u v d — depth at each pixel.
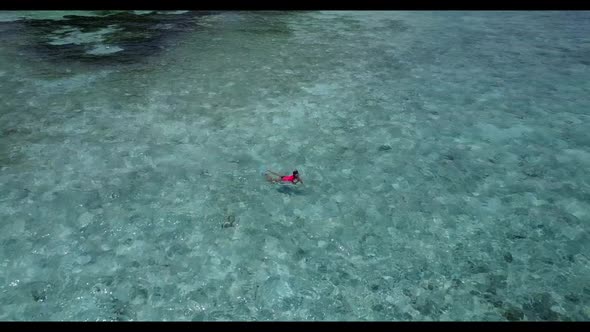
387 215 7.62
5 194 7.68
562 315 5.78
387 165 9.03
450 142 9.89
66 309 5.76
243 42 16.98
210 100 11.66
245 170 8.73
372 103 11.78
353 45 17.05
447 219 7.53
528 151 9.54
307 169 8.84
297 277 6.39
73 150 9.08
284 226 7.34
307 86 12.83
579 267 6.52
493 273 6.43
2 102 10.98
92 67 13.68
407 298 6.07
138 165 8.71
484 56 15.90
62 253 6.60
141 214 7.44
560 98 12.20
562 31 19.42
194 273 6.39
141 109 10.98
